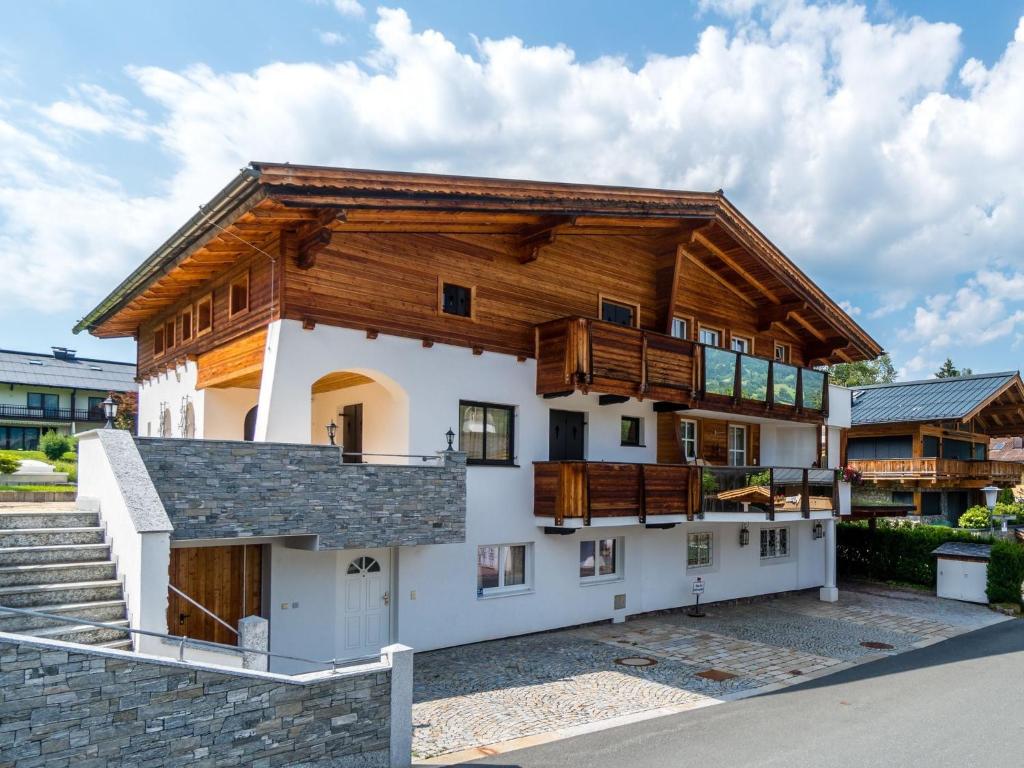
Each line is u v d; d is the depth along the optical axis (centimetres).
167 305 1655
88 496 962
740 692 1073
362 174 1055
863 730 894
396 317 1242
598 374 1391
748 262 1828
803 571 2134
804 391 1886
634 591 1620
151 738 605
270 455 955
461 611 1302
